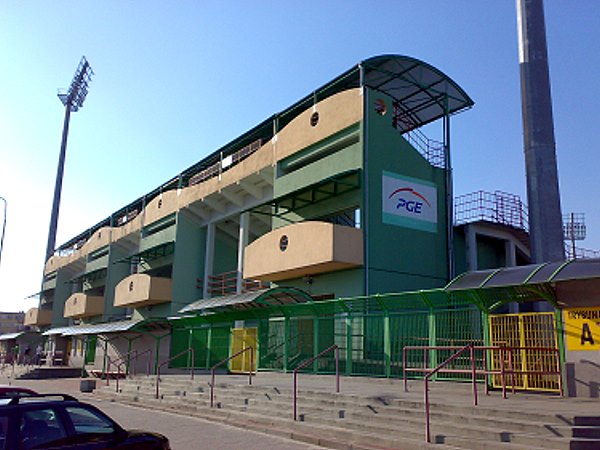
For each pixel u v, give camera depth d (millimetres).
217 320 24875
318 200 23406
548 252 16672
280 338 20750
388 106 23016
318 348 19125
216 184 30594
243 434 12242
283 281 24781
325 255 20422
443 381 14461
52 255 61969
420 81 24484
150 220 38375
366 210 21266
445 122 25250
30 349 56688
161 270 39250
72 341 50000
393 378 16156
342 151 22594
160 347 30312
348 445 10336
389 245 21766
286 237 22812
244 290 28344
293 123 25406
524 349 11984
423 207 23328
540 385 12617
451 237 23797
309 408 13234
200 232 35000
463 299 14406
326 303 18438
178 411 16422
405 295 15672
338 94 23188
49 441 6297
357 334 17750
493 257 25922
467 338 14406
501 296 13555
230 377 20547
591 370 11711
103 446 6668
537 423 9195
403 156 23047
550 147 17562
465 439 9352
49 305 59781
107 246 45625
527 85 18172
